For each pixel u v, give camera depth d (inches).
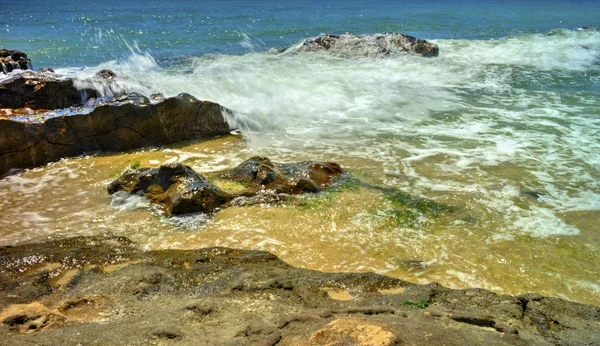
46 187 332.2
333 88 577.9
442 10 1660.9
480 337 148.2
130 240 257.9
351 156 389.7
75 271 222.2
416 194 316.5
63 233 267.4
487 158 382.3
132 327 164.4
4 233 266.1
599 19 1402.6
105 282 207.9
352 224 276.1
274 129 464.4
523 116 493.4
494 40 934.4
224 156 396.2
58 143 384.8
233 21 1316.4
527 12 1598.2
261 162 343.6
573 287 222.2
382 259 242.2
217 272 217.9
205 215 286.5
